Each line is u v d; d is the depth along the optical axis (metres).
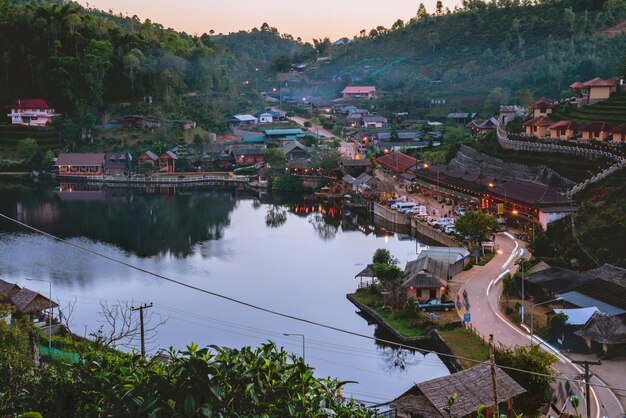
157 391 20.56
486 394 52.41
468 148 184.62
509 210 141.12
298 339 84.38
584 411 58.34
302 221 164.38
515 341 76.81
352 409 24.77
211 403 20.17
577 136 156.75
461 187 161.38
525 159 155.88
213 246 135.50
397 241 141.00
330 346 82.50
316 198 197.62
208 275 113.62
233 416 20.16
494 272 105.56
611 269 87.88
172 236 145.12
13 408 23.08
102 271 114.06
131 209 178.12
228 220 164.38
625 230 99.69
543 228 121.06
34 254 124.38
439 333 81.50
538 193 128.62
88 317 88.06
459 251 109.31
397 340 84.19
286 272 116.12
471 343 77.62
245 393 20.33
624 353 70.38
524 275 92.56
